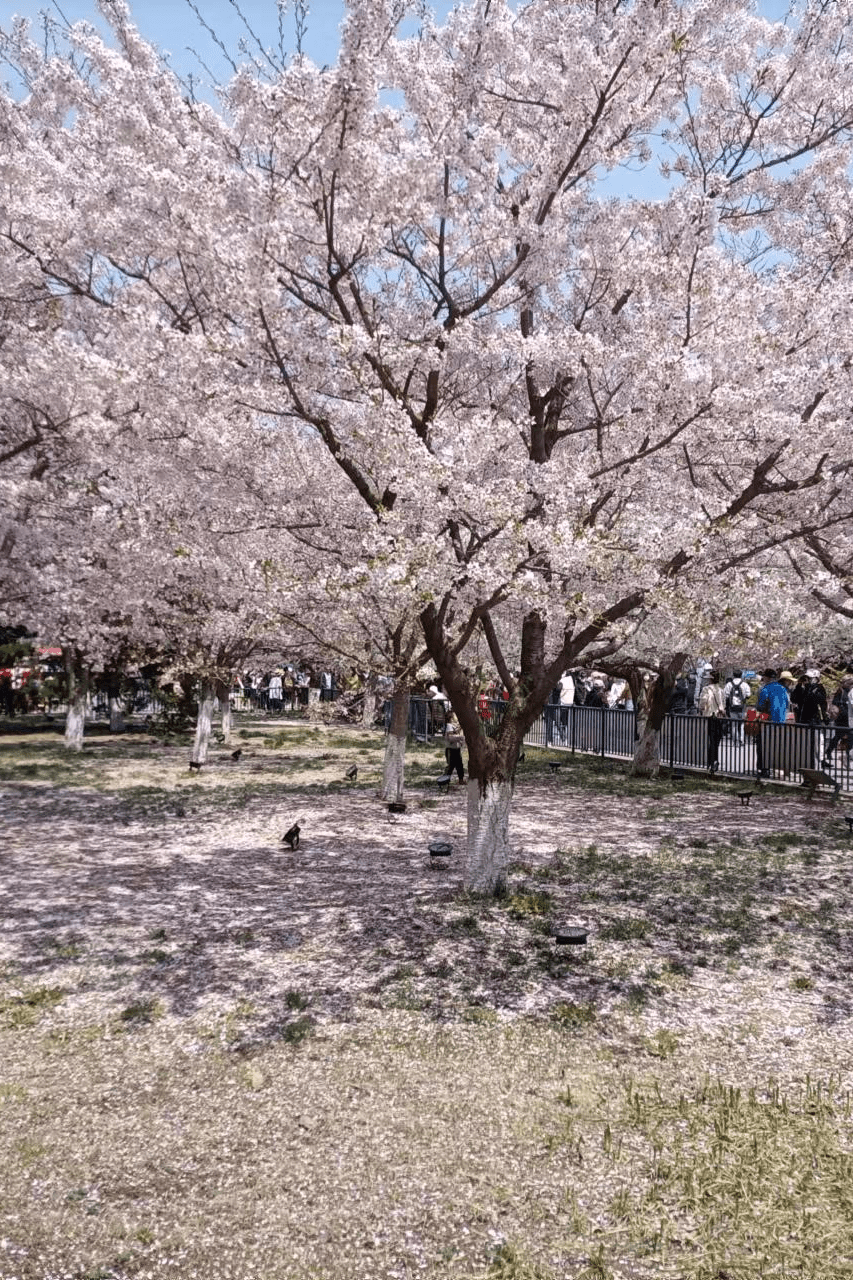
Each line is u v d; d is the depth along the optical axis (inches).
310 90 294.0
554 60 395.2
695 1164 179.0
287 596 374.3
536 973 287.4
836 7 408.2
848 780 659.4
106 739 1143.0
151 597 745.0
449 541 332.8
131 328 339.9
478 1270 148.5
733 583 326.6
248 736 1192.8
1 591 702.5
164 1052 231.8
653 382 336.8
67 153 448.5
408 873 424.5
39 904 369.7
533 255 382.6
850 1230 158.6
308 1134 191.6
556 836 516.7
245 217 302.5
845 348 356.5
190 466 380.5
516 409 452.8
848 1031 245.6
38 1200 168.4
